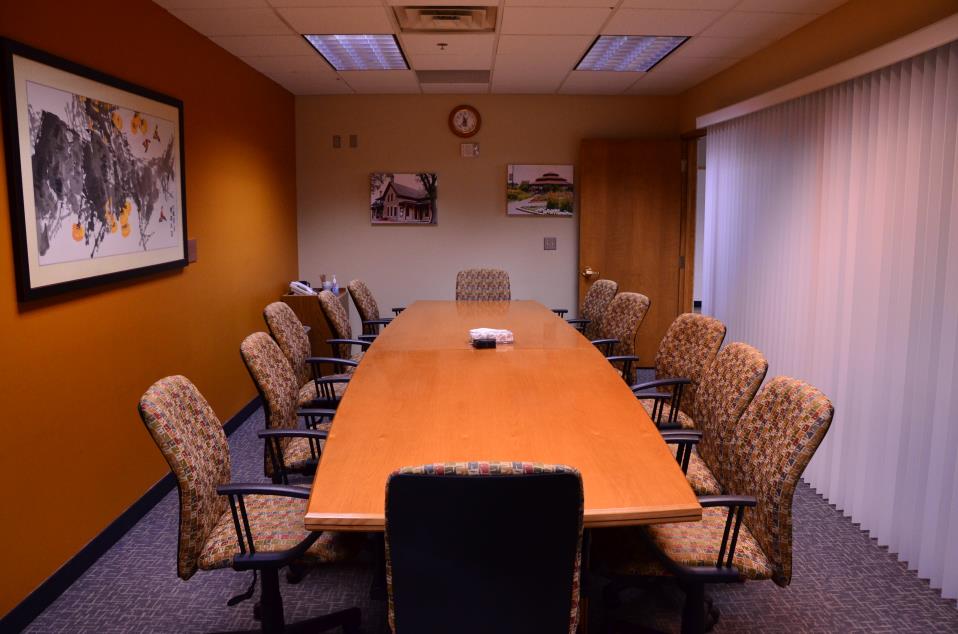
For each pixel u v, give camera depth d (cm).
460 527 142
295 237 640
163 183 363
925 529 281
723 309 505
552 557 147
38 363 262
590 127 639
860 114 337
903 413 299
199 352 420
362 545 216
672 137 640
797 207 397
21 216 247
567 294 661
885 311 315
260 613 228
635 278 640
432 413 241
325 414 269
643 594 275
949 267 267
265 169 549
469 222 649
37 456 262
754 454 219
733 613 260
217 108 449
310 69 522
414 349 349
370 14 379
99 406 306
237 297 486
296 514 227
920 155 289
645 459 199
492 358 329
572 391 270
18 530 250
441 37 428
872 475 323
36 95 257
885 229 315
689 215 635
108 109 308
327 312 427
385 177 639
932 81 285
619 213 632
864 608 265
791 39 418
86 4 296
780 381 220
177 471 193
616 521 166
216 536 209
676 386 321
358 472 189
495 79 562
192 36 409
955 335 266
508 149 639
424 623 151
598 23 397
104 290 311
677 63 503
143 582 284
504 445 210
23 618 251
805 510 353
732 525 220
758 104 432
